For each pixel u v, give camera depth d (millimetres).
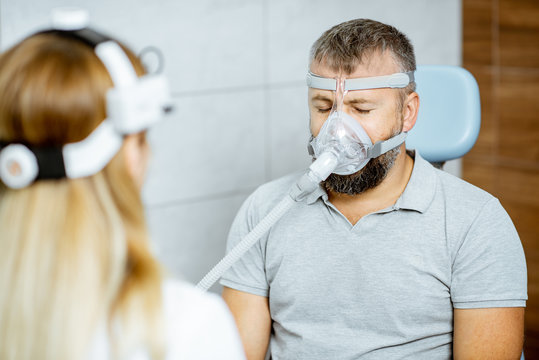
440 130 1925
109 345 766
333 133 1433
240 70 2717
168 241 2676
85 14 824
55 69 763
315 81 1513
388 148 1496
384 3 3020
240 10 2672
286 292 1584
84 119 764
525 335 3045
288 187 1672
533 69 2945
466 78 1915
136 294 771
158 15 2500
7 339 762
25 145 770
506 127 3074
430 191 1546
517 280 1491
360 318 1537
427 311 1505
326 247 1564
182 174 2660
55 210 763
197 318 812
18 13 2258
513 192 3096
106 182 790
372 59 1482
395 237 1526
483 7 3078
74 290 748
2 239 773
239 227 1690
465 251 1494
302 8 2818
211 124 2689
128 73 797
